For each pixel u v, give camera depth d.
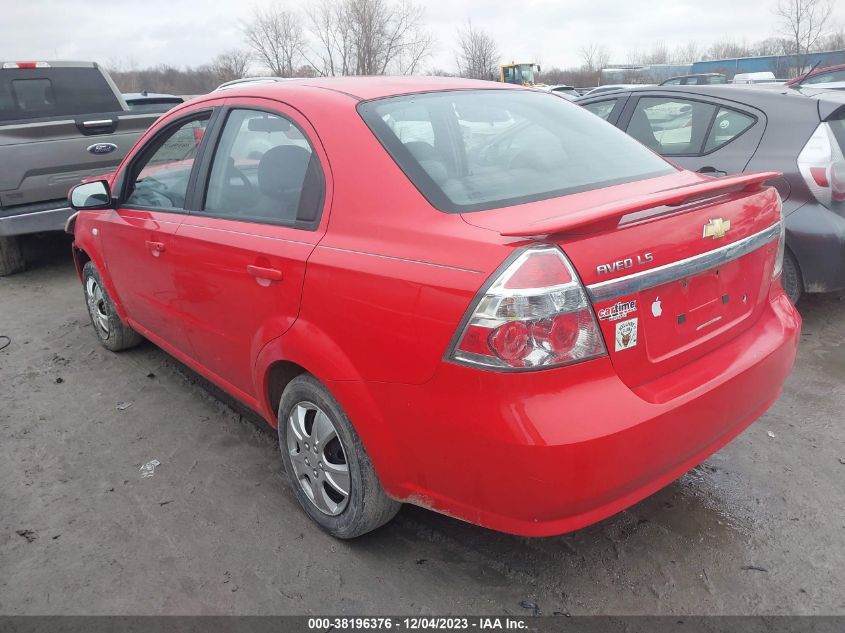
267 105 2.85
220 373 3.24
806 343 4.41
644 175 2.60
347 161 2.42
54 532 2.76
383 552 2.57
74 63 7.25
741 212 2.38
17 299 6.02
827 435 3.31
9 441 3.50
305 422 2.64
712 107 4.88
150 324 3.83
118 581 2.47
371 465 2.36
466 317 1.90
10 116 6.92
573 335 1.87
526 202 2.23
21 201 6.11
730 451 3.20
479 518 2.07
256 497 2.95
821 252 4.30
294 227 2.54
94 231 4.11
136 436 3.51
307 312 2.41
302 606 2.33
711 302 2.31
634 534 2.63
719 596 2.32
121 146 6.54
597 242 1.92
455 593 2.36
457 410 1.96
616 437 1.90
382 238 2.20
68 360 4.53
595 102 5.74
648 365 2.08
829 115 4.35
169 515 2.84
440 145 2.46
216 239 2.88
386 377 2.14
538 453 1.84
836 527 2.64
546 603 2.31
